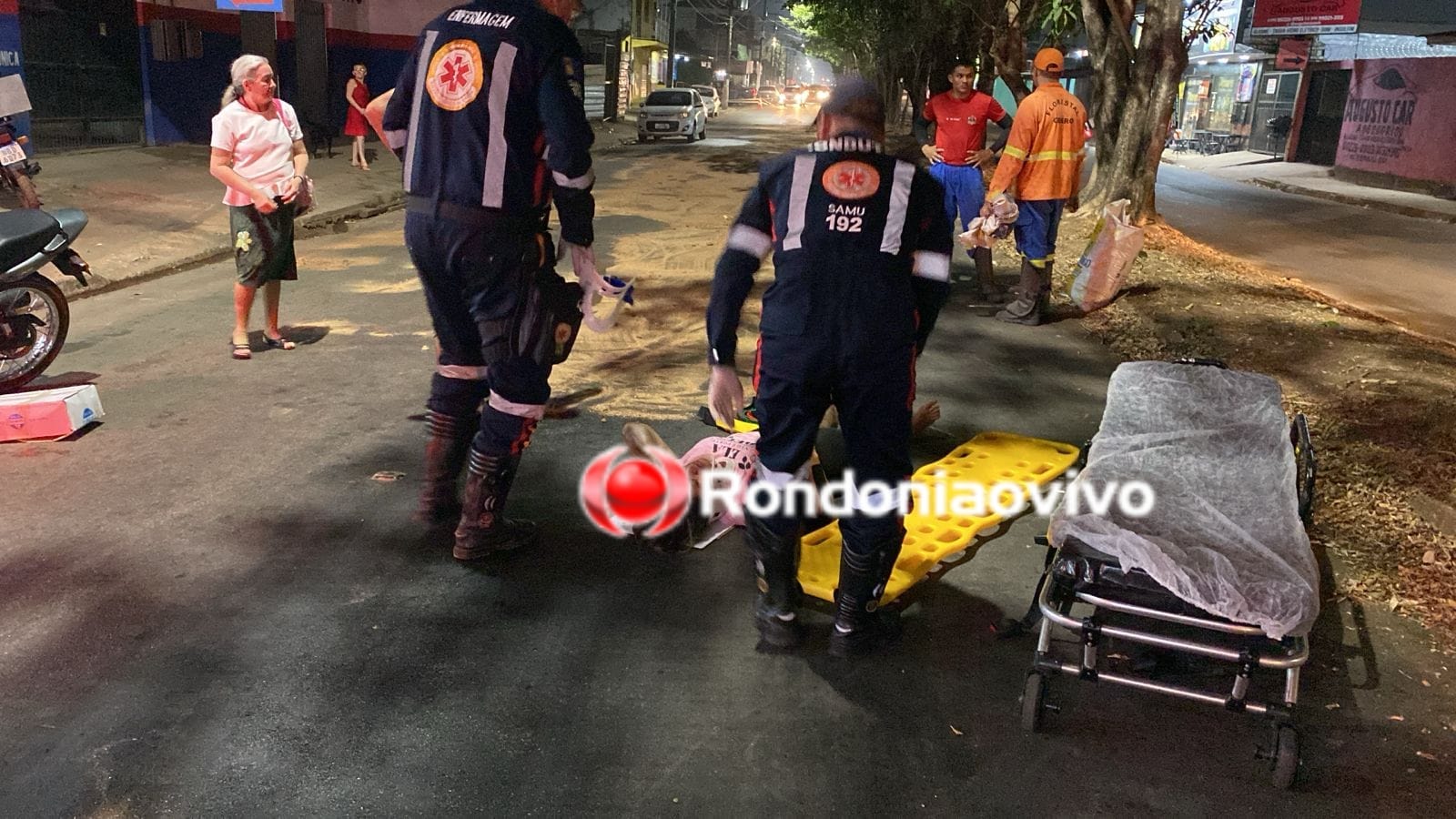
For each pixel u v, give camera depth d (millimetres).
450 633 3297
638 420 5172
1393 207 18031
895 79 35531
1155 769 2766
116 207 11062
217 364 6051
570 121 3201
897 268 2922
